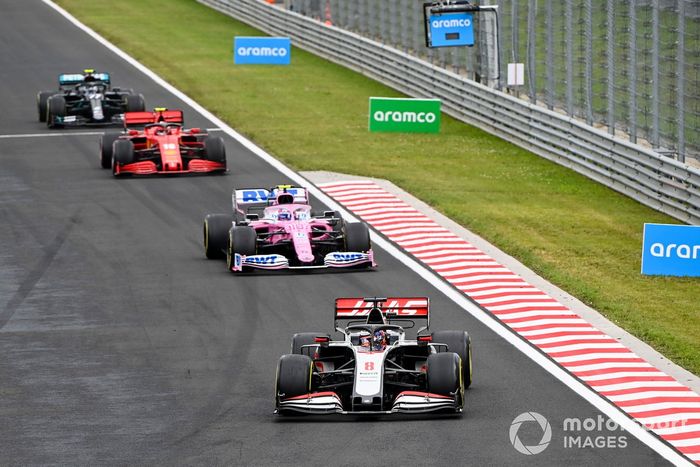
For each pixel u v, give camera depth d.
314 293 84.25
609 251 98.25
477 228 103.81
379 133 148.62
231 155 134.25
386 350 61.72
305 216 92.75
